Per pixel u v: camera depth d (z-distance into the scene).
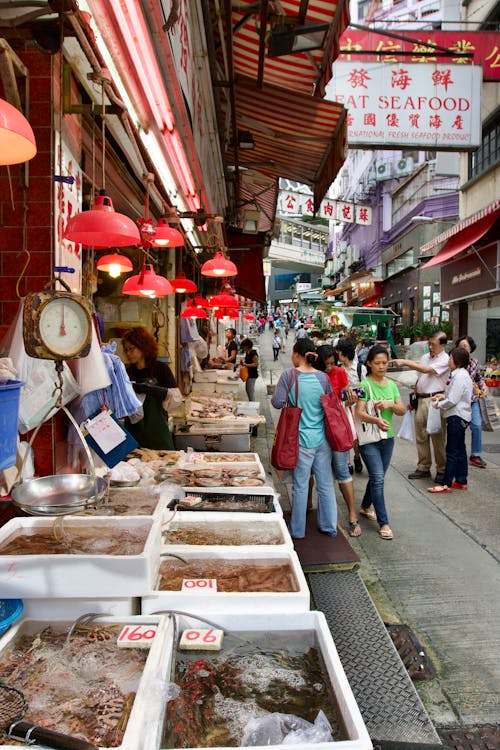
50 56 2.58
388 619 3.32
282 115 6.11
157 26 2.14
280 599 1.92
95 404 2.99
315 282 76.88
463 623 3.28
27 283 2.68
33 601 1.85
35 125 2.62
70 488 1.94
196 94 4.04
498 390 12.34
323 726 1.38
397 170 28.30
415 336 21.56
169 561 2.28
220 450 6.14
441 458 6.28
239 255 13.16
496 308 14.95
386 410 4.67
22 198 2.66
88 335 1.93
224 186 7.35
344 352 6.30
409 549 4.41
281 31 4.10
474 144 9.28
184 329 8.42
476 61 9.21
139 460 3.88
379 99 9.16
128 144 3.65
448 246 14.12
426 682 2.72
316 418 4.18
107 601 1.87
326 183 7.37
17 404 1.55
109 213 2.11
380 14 31.94
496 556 4.25
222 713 1.47
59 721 1.38
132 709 1.36
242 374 11.88
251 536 2.59
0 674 1.58
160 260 7.10
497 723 2.43
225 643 1.80
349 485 4.69
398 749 1.90
